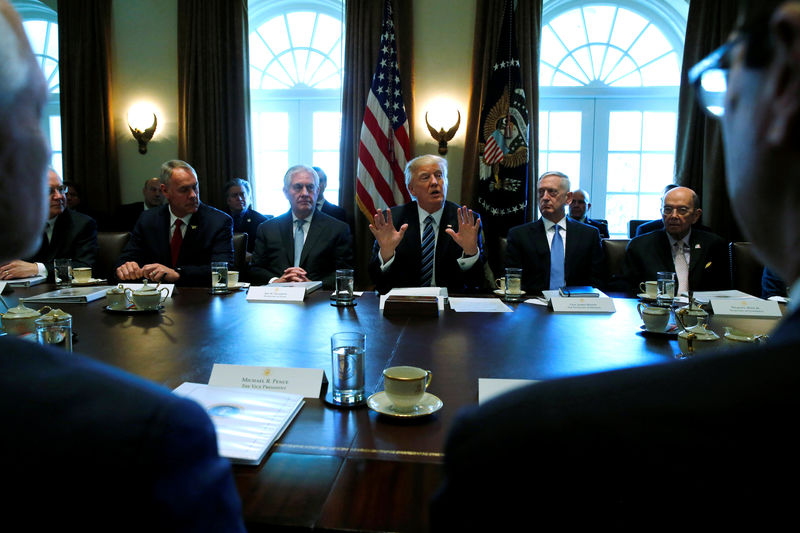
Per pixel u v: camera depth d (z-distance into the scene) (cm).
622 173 510
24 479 29
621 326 172
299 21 524
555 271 298
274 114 538
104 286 245
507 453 26
